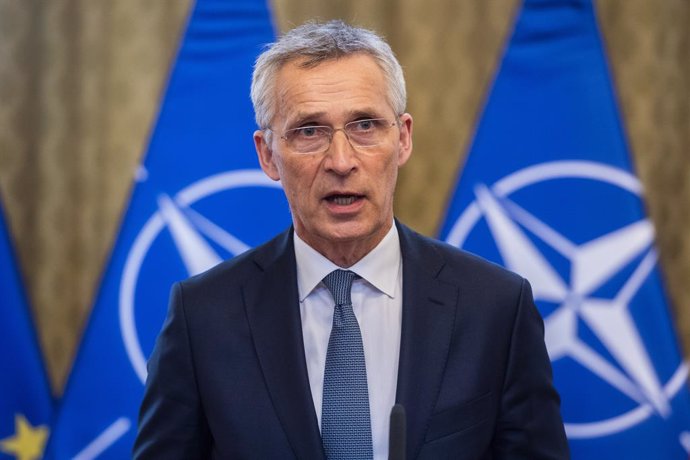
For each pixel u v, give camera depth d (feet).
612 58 34.24
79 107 35.76
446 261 20.38
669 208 34.06
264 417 18.63
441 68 34.86
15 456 35.73
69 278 35.83
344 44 18.81
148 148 35.50
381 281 19.85
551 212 34.14
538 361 19.65
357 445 18.53
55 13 35.78
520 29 34.53
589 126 34.12
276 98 19.20
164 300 35.29
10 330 35.88
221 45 35.45
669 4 34.24
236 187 35.19
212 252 35.14
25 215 35.99
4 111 35.76
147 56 35.60
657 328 33.83
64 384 35.76
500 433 19.42
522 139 34.37
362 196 18.63
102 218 35.63
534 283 34.12
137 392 35.40
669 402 33.81
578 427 33.91
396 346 19.53
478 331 19.25
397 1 34.96
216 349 19.47
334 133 18.48
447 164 34.76
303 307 20.04
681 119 34.19
